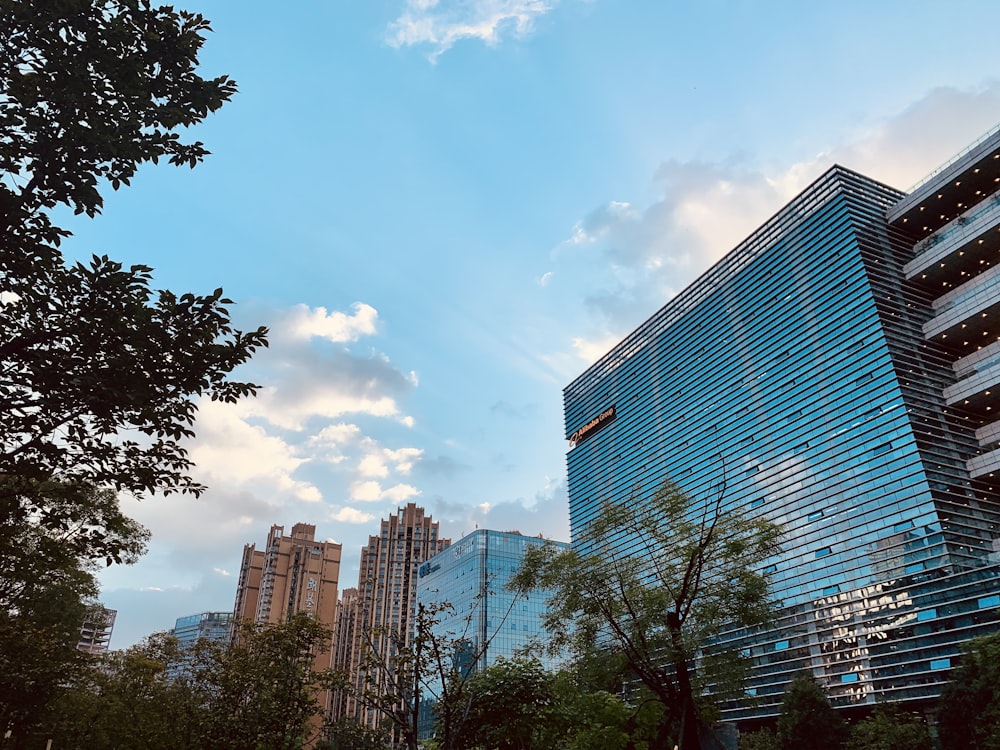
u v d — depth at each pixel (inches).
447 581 5605.3
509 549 5265.8
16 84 440.8
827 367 3700.8
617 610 1003.3
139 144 478.6
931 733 2541.8
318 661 6102.4
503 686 1143.0
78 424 478.9
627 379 5477.4
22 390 449.1
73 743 1418.6
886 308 3572.8
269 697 1405.0
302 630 1492.4
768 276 4306.1
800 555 3484.3
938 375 3459.6
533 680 1176.2
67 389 447.5
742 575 984.9
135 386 463.2
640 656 951.0
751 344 4281.5
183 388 490.0
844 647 3112.7
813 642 3248.0
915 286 3779.5
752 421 4087.1
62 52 450.6
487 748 1078.4
